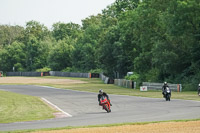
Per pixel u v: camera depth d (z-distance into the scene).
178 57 173.88
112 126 50.06
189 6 157.88
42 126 53.50
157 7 197.75
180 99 106.12
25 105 96.69
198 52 167.62
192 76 165.88
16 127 53.22
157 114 65.75
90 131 45.06
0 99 122.00
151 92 147.75
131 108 81.56
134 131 44.03
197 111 68.56
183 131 42.62
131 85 186.12
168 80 175.38
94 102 105.25
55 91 172.62
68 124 55.00
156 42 187.25
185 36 167.12
